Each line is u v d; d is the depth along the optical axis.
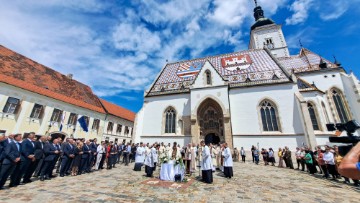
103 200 6.86
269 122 23.00
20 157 9.19
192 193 8.05
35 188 8.56
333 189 9.32
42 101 24.66
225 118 23.55
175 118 27.84
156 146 18.00
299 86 26.16
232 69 29.39
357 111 25.95
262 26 43.78
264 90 24.20
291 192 8.49
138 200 6.95
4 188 8.45
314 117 23.52
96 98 37.94
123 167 17.02
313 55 33.06
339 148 3.58
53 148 11.17
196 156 17.02
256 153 20.11
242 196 7.68
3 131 20.36
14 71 24.02
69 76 34.94
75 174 12.17
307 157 14.79
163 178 11.05
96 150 14.59
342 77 28.22
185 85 29.83
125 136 44.00
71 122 28.66
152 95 30.36
